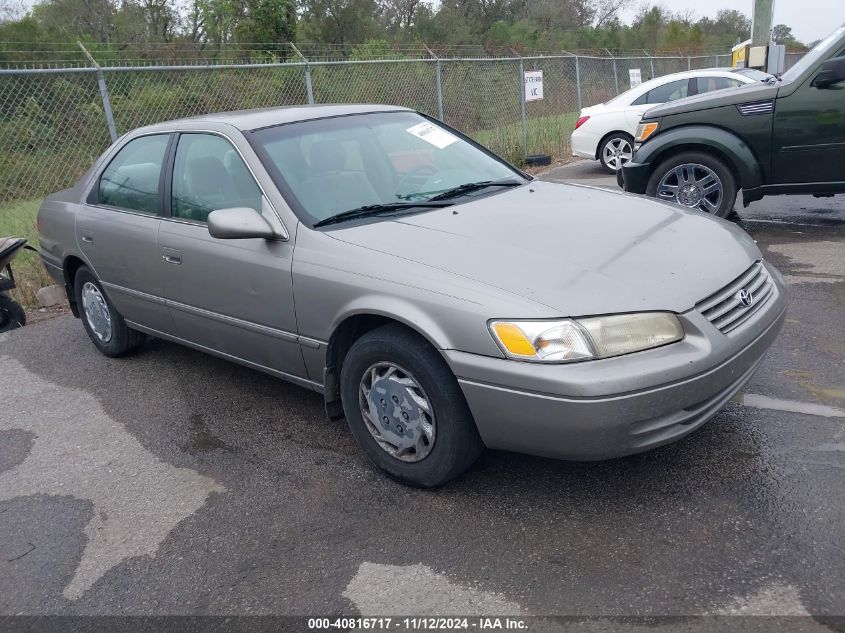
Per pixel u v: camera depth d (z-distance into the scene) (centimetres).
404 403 320
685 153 695
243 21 2125
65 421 442
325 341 344
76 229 506
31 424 443
